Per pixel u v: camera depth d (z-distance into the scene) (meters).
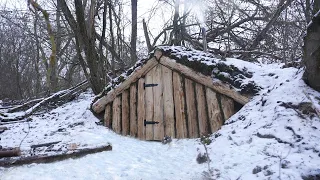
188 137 5.82
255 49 10.90
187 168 4.33
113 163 4.66
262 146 3.94
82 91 11.73
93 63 9.38
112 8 12.48
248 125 4.67
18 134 6.61
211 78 5.70
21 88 19.72
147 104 6.31
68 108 8.95
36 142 5.75
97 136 6.17
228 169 3.78
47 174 4.15
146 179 4.07
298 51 8.85
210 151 4.50
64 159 4.75
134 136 6.35
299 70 5.34
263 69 6.01
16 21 13.79
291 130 3.99
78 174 4.19
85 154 4.98
